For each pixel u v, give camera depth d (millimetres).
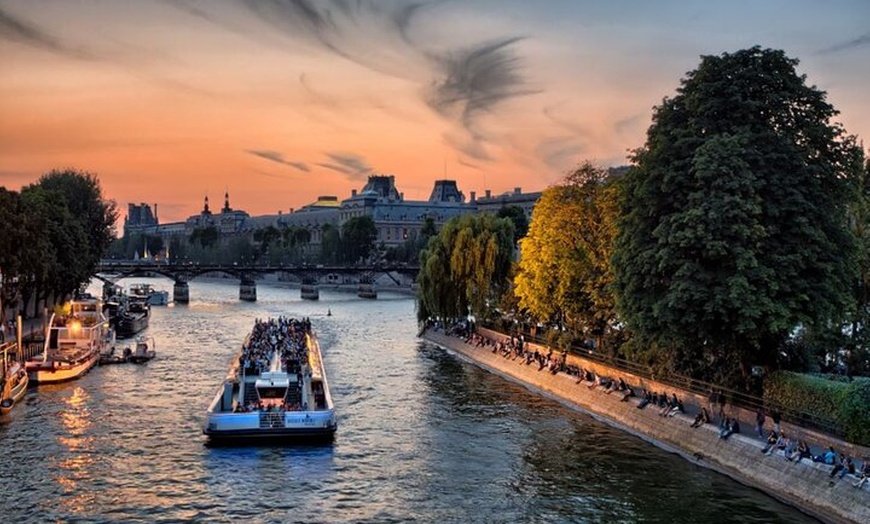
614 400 67312
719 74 57688
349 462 55375
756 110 56250
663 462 54438
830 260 53719
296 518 45312
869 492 41125
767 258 53031
